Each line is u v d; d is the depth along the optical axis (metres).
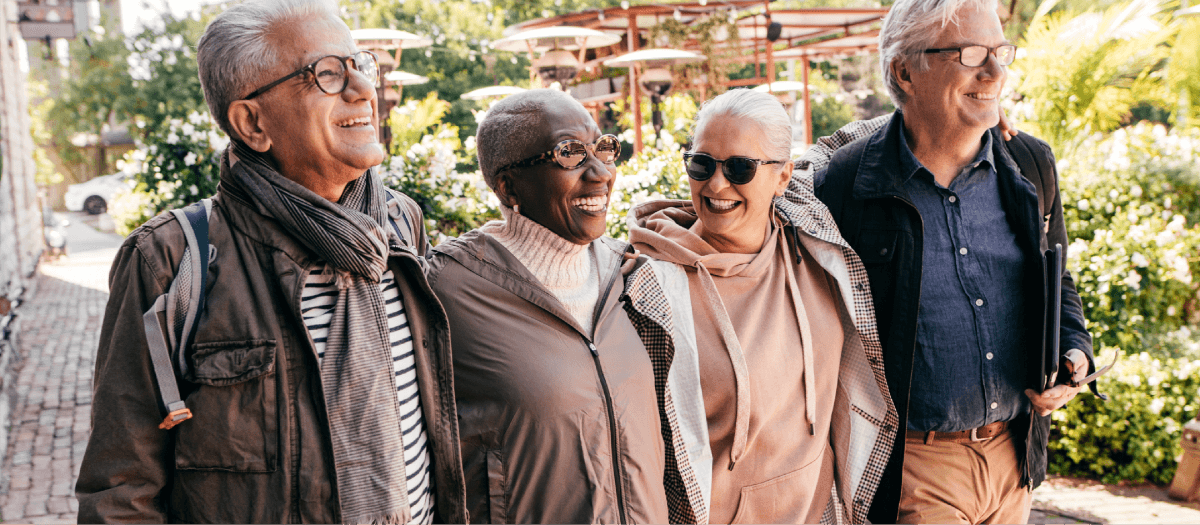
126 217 6.66
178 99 14.45
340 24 1.48
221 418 1.35
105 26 21.36
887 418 2.18
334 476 1.38
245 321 1.37
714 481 1.95
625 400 1.73
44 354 7.83
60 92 23.72
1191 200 4.91
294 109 1.41
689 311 1.97
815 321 2.13
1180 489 4.09
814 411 2.06
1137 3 6.21
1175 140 5.10
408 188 5.75
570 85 13.52
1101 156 5.16
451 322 1.69
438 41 20.36
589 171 1.70
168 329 1.34
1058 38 6.28
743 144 1.92
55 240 15.56
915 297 2.21
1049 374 2.24
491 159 1.76
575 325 1.71
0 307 5.04
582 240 1.75
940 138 2.28
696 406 1.92
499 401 1.63
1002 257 2.32
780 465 2.01
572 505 1.62
